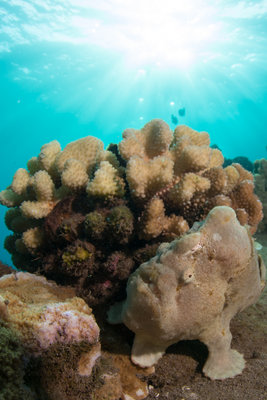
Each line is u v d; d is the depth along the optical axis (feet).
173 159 1.47
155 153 1.46
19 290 1.12
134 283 0.94
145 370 1.01
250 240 1.03
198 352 1.07
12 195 1.73
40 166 1.63
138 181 1.23
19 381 0.73
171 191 1.30
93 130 26.66
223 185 1.35
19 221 1.69
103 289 1.23
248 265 1.00
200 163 1.34
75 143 1.59
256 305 1.50
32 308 0.92
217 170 1.36
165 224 1.29
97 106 21.84
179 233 1.25
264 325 1.31
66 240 1.34
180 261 0.90
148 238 1.26
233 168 1.46
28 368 0.81
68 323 0.86
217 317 1.00
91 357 0.91
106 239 1.26
